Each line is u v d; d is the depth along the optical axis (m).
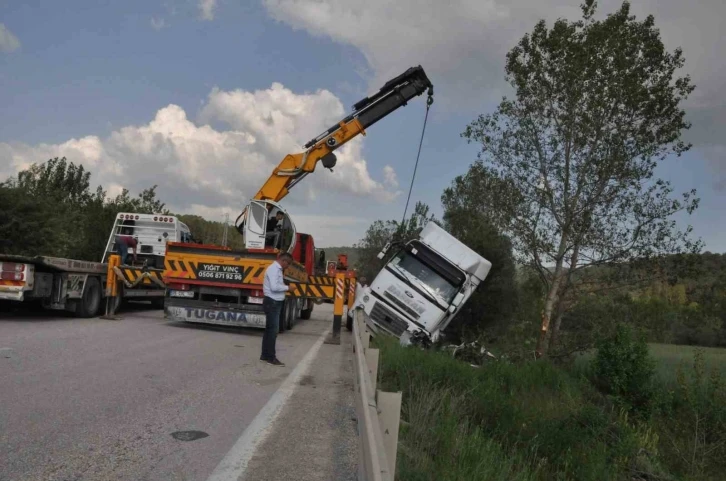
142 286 17.02
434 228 16.64
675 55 16.56
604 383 14.80
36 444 5.16
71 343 10.55
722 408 12.39
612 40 16.44
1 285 12.70
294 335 16.06
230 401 7.43
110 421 6.05
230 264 14.40
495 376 12.43
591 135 16.77
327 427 6.63
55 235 25.73
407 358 11.26
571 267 17.55
